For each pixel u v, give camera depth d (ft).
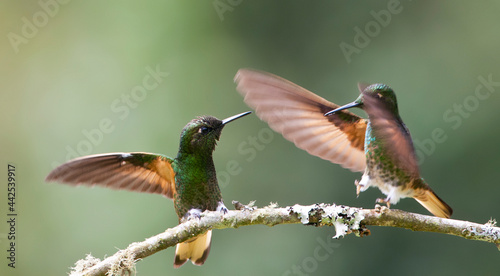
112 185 21.71
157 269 40.01
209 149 22.11
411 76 46.55
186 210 21.95
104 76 46.93
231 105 46.65
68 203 42.37
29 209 42.96
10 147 45.52
